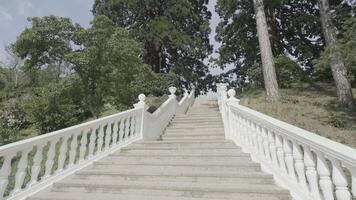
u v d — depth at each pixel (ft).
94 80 32.53
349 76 41.47
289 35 70.08
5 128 35.14
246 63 69.15
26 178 17.06
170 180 15.69
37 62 31.40
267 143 15.33
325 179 10.03
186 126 33.55
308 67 66.90
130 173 16.30
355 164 7.87
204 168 16.62
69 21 30.86
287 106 42.01
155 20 68.80
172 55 75.56
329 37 40.96
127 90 34.45
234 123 22.17
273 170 14.46
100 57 31.12
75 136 17.58
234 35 68.64
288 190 12.60
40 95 39.55
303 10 67.56
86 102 33.35
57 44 30.17
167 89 62.85
